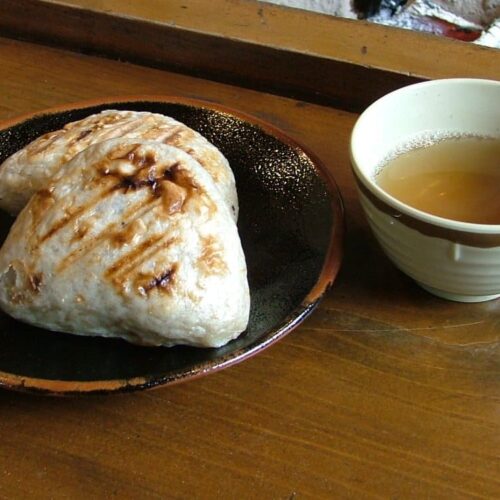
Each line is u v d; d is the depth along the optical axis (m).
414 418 0.31
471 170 0.35
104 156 0.33
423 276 0.33
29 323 0.33
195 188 0.33
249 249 0.37
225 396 0.31
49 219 0.32
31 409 0.31
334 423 0.30
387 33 0.50
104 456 0.29
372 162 0.35
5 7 0.52
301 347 0.33
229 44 0.49
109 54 0.52
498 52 0.48
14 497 0.28
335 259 0.35
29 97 0.48
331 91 0.48
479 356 0.33
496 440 0.30
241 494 0.28
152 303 0.30
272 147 0.42
